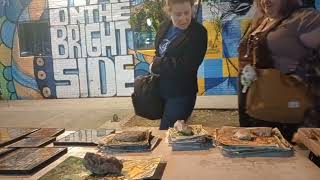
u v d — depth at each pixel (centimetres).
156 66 514
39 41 706
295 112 367
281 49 373
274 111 375
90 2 674
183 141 177
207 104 591
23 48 714
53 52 704
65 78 706
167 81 506
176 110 500
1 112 638
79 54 693
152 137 198
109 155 166
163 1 630
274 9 380
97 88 694
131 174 144
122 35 666
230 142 169
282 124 371
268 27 386
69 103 672
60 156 173
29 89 721
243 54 404
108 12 668
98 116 580
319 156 148
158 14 636
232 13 600
